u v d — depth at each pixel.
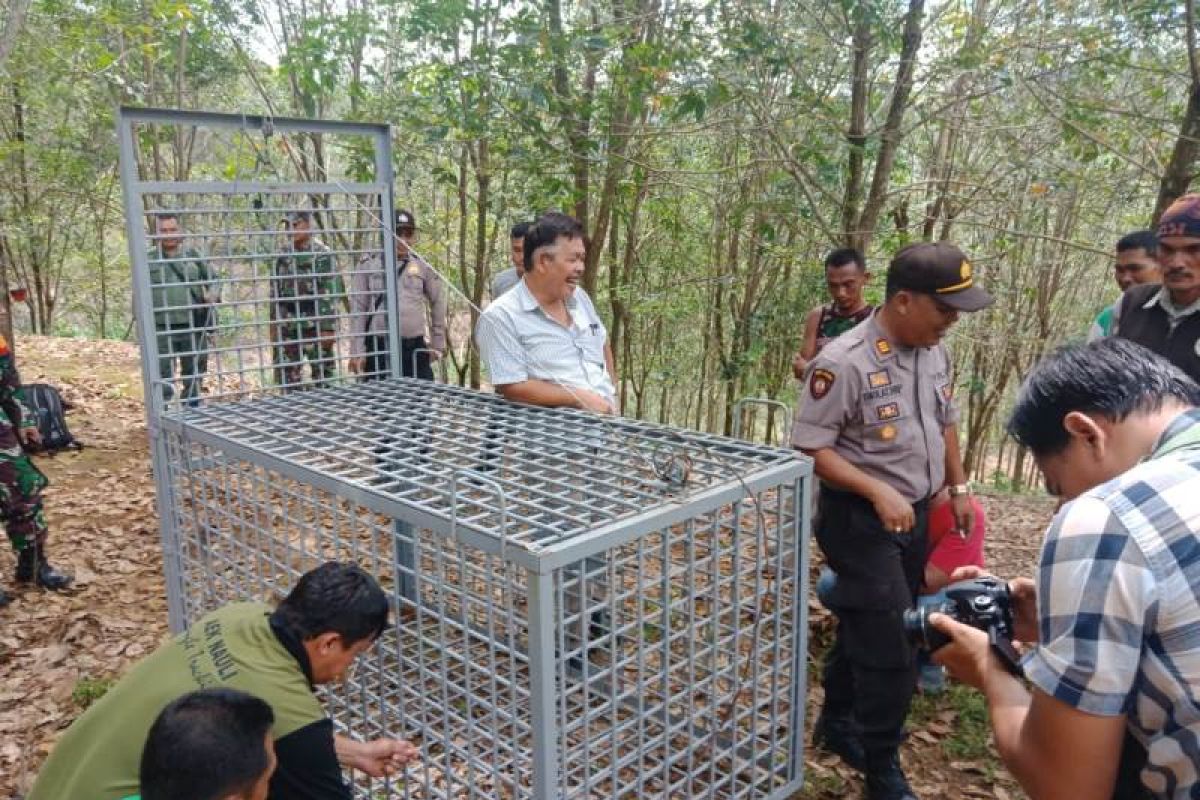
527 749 2.12
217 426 2.89
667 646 2.09
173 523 3.16
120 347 11.66
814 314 4.79
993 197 7.21
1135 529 1.11
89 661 3.52
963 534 2.91
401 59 7.34
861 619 2.56
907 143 8.11
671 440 2.58
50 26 8.46
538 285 3.21
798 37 6.21
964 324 10.11
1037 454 1.35
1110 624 1.11
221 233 3.38
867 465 2.57
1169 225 2.70
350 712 2.50
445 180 6.99
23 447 4.18
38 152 10.73
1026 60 6.60
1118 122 6.67
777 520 2.33
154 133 8.77
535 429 2.76
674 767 2.43
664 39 5.96
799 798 2.71
